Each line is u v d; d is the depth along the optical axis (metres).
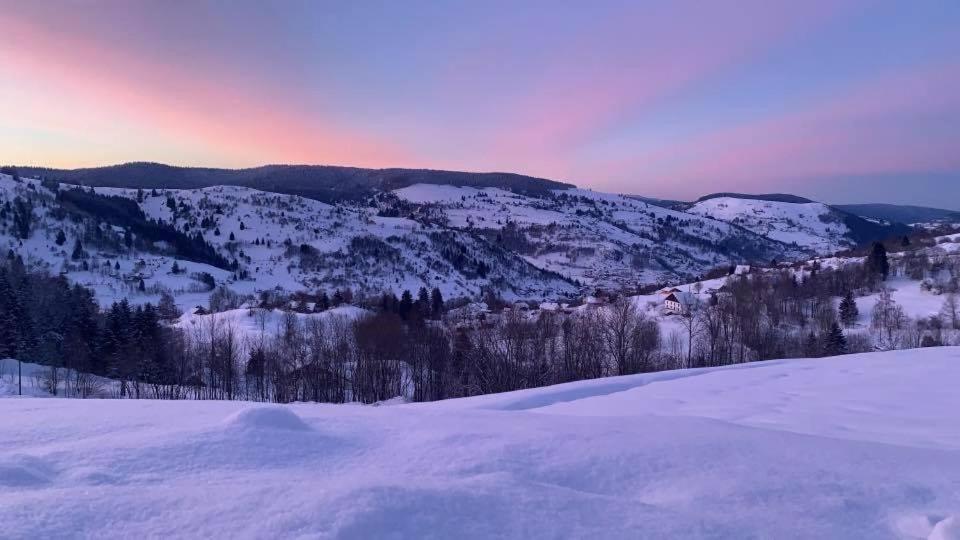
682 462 4.52
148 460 4.13
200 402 7.37
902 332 51.09
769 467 4.41
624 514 3.36
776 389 13.03
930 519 3.38
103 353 47.59
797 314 57.72
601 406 10.70
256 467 4.14
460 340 38.19
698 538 3.11
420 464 4.36
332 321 50.38
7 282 53.81
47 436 4.88
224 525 2.94
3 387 38.69
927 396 11.50
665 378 15.82
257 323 61.16
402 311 70.81
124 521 2.98
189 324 63.06
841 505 3.67
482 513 3.21
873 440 6.96
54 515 3.01
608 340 36.62
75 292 65.81
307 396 37.38
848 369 16.58
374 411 6.80
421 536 2.90
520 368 33.34
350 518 2.96
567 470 4.32
